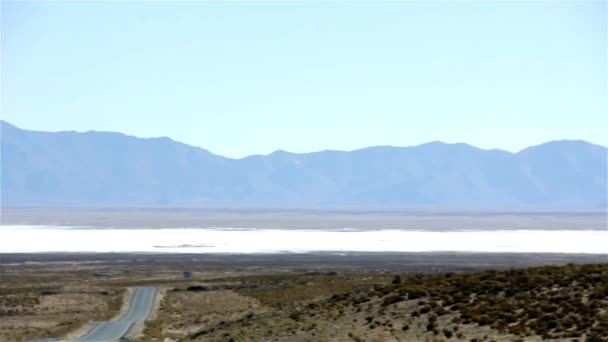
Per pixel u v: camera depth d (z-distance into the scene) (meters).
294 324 65.56
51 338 83.25
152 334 84.81
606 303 49.22
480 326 50.56
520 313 51.31
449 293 61.81
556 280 57.66
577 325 45.75
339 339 54.53
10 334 89.31
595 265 62.62
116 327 93.25
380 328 56.03
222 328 75.44
